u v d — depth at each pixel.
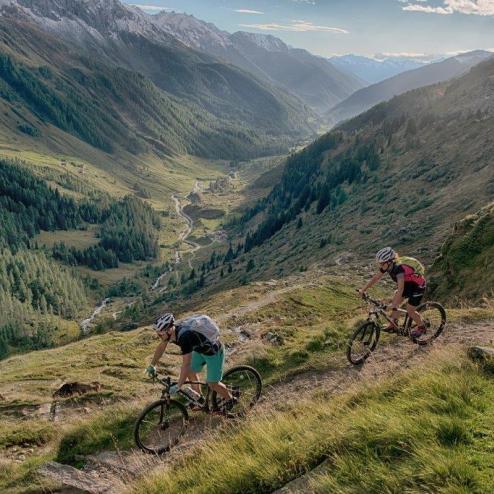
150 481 9.57
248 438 9.59
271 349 17.53
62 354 38.50
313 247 108.19
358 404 9.86
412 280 12.57
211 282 153.12
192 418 12.70
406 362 13.05
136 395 19.86
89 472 11.52
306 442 8.34
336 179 184.12
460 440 7.00
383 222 96.12
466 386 8.66
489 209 32.53
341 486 6.64
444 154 134.12
